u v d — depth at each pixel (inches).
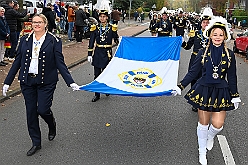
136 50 284.7
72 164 184.2
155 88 231.3
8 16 473.7
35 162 185.5
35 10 624.7
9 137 219.8
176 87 185.5
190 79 186.1
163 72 260.8
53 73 191.8
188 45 290.5
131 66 270.2
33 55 185.8
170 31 596.4
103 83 239.0
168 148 209.0
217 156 199.5
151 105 305.3
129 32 1104.8
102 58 307.4
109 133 232.2
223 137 230.7
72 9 771.4
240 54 757.9
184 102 317.7
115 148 207.0
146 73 260.4
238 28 1830.7
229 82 182.1
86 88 223.6
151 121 260.7
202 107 180.1
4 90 189.2
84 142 215.0
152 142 218.1
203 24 271.6
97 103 307.0
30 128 197.0
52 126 211.8
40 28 184.9
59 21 823.7
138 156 196.5
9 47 457.4
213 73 177.6
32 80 186.2
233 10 2340.1
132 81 245.3
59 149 203.0
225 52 179.3
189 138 226.4
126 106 299.7
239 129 248.5
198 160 192.9
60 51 192.1
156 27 600.4
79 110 283.9
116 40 312.7
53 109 284.2
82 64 519.2
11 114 267.3
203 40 276.5
